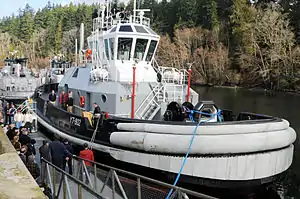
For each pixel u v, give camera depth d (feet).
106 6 48.11
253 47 187.93
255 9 204.64
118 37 39.55
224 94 146.92
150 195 25.12
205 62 205.98
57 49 326.44
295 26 182.39
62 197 22.11
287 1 194.90
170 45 223.92
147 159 30.32
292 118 79.46
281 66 167.73
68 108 43.70
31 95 90.99
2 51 316.19
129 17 44.24
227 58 199.82
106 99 37.88
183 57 213.25
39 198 9.77
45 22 390.01
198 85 204.33
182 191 14.83
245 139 27.45
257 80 180.86
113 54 40.81
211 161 27.73
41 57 326.24
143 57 41.96
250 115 34.83
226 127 27.68
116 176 21.65
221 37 217.36
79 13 325.83
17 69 100.53
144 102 37.70
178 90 40.63
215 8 227.61
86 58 50.26
